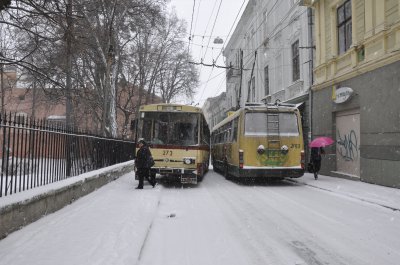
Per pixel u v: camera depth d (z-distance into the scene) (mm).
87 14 12492
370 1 14781
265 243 6867
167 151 14672
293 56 24844
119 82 38188
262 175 15422
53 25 10664
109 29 23750
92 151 13750
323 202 11258
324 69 18938
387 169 13734
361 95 15516
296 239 7137
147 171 13586
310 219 8883
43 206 8234
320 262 5809
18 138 7785
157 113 14992
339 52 17906
